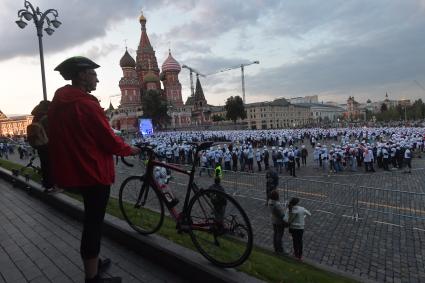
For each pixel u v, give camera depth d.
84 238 3.26
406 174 23.27
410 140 33.91
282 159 27.62
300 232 8.62
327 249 9.59
